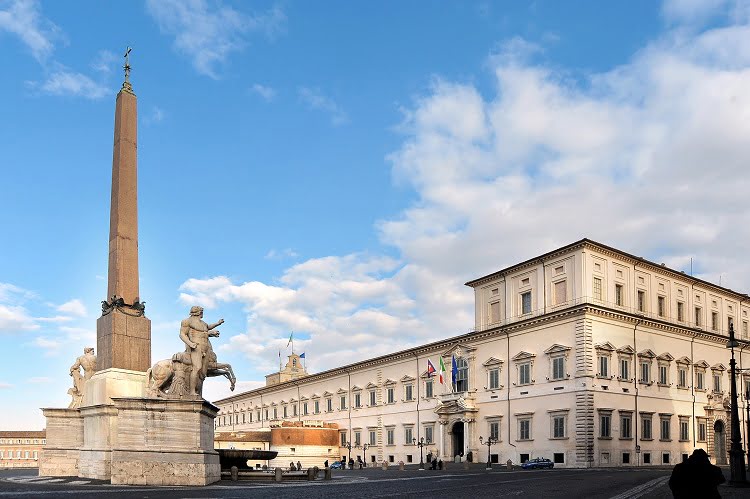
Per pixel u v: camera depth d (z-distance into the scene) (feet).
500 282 273.54
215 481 102.32
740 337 291.99
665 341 252.62
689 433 251.19
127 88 124.36
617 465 224.94
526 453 244.42
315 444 354.54
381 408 337.93
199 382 102.73
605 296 238.89
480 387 272.31
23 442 355.36
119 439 92.73
